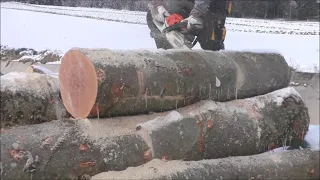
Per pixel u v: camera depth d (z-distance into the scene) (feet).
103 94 9.12
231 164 9.86
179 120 9.79
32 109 9.52
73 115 9.66
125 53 9.98
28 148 8.09
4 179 7.72
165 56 10.66
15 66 35.73
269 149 11.30
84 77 9.23
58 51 35.88
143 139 9.17
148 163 9.07
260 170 10.07
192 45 14.32
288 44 28.09
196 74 10.74
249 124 10.78
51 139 8.37
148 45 31.22
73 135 8.59
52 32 42.78
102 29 37.96
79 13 48.03
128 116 9.80
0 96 9.07
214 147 10.15
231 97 11.62
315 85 16.83
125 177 8.56
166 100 10.23
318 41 29.07
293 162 10.53
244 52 12.49
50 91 9.95
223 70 11.35
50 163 8.13
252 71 11.99
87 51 9.37
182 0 14.97
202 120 10.06
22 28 47.06
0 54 38.68
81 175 8.44
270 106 11.43
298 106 11.75
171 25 13.87
